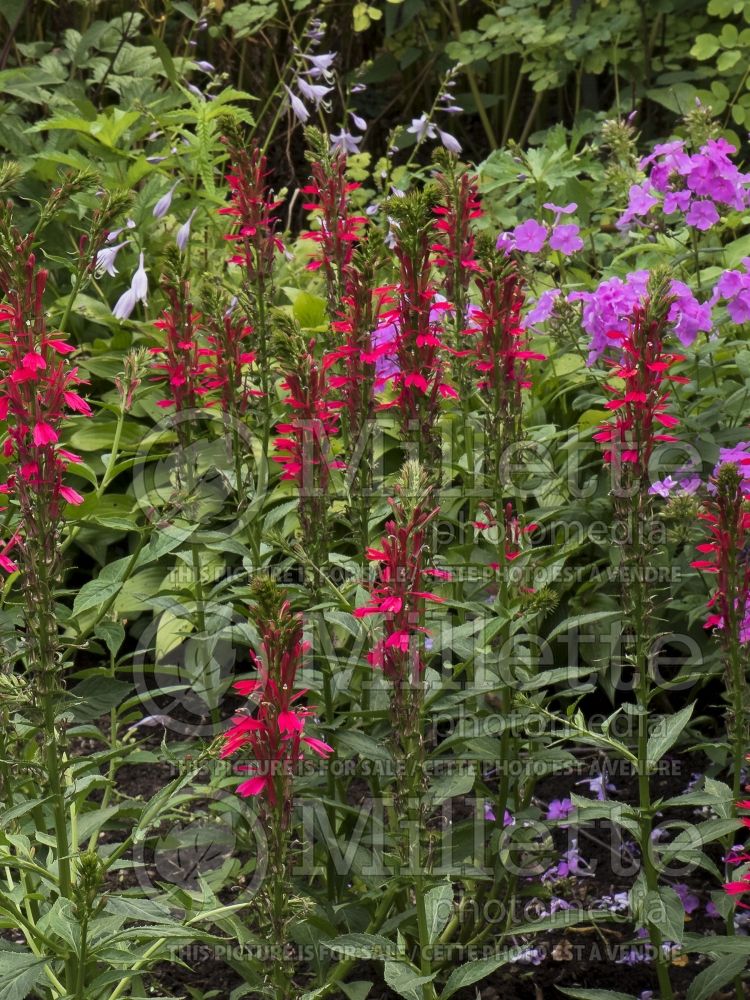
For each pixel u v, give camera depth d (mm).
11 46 5051
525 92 6926
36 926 1908
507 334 2119
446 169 2369
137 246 4266
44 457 1718
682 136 5145
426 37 6547
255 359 2443
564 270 3693
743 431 3004
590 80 6363
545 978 2432
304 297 3852
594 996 1993
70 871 1877
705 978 2008
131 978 2152
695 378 3295
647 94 5473
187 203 4246
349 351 2141
